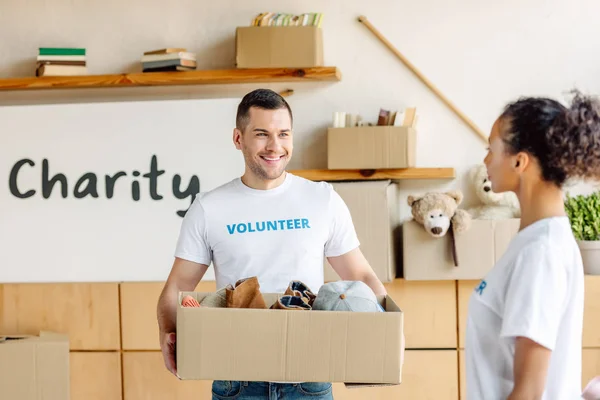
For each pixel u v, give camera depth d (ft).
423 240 9.49
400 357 4.87
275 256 6.46
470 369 4.54
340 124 10.06
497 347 4.40
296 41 9.89
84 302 10.19
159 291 10.11
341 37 10.65
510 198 10.00
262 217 6.51
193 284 6.63
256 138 6.32
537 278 4.12
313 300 5.53
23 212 10.44
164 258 10.29
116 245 10.34
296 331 4.90
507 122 4.39
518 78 10.45
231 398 6.36
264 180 6.50
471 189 10.52
